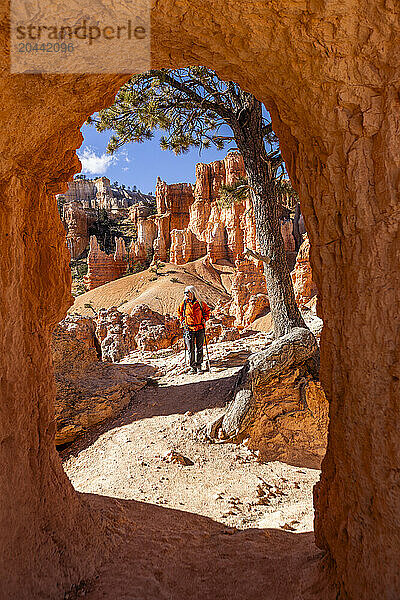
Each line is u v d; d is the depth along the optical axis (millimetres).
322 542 3236
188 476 5961
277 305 9727
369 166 2242
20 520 2932
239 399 7418
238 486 5723
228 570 3457
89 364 10141
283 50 2336
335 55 2176
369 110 2189
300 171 2910
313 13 2082
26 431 3227
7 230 2877
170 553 3785
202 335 10227
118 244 62750
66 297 3938
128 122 11352
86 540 3639
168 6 2209
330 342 2734
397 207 2080
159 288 49438
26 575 2812
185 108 11227
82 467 6578
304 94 2475
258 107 9719
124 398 9000
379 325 2195
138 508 4793
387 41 2039
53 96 2693
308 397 7516
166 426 7562
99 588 3197
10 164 2865
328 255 2684
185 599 3078
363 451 2348
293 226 44438
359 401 2357
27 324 3367
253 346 12039
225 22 2305
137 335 18031
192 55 2795
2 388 2840
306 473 6355
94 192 120188
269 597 2941
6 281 2881
